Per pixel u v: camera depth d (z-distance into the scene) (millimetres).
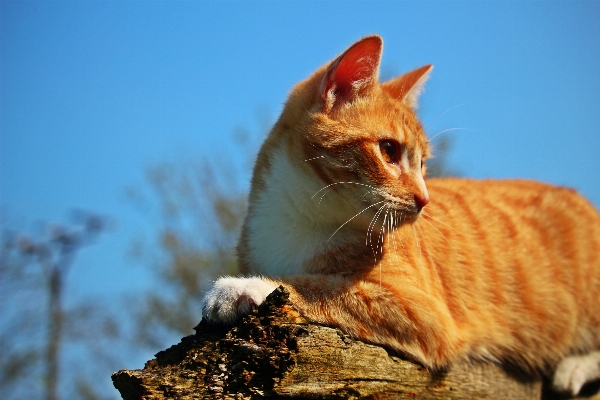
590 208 878
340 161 757
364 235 765
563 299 823
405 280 748
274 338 662
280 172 780
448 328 739
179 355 671
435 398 727
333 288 724
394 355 713
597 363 817
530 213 851
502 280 808
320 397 659
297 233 772
